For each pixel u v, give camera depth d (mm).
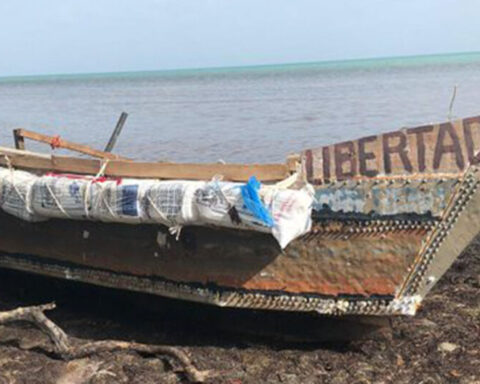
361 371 5484
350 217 5414
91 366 5719
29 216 6395
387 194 5316
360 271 5465
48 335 5969
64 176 6305
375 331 5805
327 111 31125
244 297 5793
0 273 7770
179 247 5930
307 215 5289
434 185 5203
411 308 5438
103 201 5867
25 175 6559
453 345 5863
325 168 5492
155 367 5672
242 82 87312
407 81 57281
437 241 5281
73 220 6449
